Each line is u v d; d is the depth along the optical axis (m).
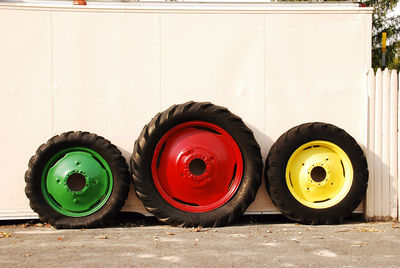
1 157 5.05
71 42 5.17
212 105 5.03
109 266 3.36
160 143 5.03
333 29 5.38
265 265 3.39
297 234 4.52
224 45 5.31
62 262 3.47
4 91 5.07
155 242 4.16
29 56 5.11
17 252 3.78
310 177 5.12
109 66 5.21
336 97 5.38
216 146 5.10
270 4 5.47
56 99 5.15
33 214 5.09
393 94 5.32
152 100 5.25
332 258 3.59
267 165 5.11
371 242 4.15
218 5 5.43
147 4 5.44
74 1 5.30
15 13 5.09
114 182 4.96
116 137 5.22
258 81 5.33
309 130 5.07
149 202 4.90
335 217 5.05
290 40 5.36
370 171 5.31
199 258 3.57
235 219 5.35
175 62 5.27
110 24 5.21
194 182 5.00
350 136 5.13
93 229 4.85
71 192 4.87
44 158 4.86
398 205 5.32
